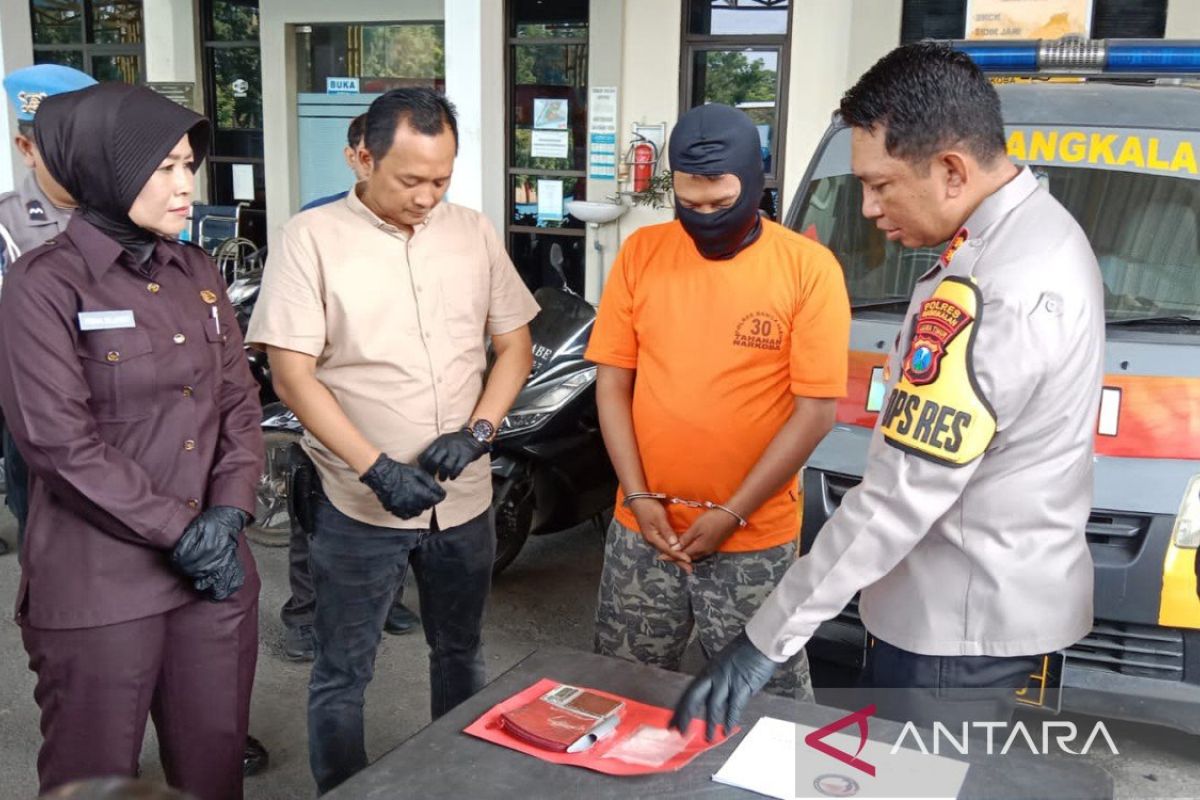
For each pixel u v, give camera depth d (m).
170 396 2.19
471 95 5.93
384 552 2.56
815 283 2.31
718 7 7.50
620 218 7.93
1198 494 2.79
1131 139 3.46
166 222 2.13
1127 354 3.09
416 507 2.39
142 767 3.03
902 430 1.65
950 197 1.68
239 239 7.24
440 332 2.56
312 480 2.57
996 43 3.65
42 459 2.05
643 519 2.44
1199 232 3.30
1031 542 1.70
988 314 1.62
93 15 10.03
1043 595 1.71
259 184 9.66
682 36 7.57
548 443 4.10
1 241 3.24
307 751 3.14
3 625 3.89
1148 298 3.25
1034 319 1.60
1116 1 6.41
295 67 9.14
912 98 1.64
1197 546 2.76
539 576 4.50
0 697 3.41
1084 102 3.57
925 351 1.65
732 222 2.26
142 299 2.16
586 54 8.03
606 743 1.70
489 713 1.78
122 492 2.08
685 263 2.39
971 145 1.65
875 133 1.69
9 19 7.75
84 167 2.06
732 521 2.35
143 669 2.18
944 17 6.74
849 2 6.90
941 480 1.63
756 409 2.38
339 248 2.47
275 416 4.57
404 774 1.60
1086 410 1.68
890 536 1.66
